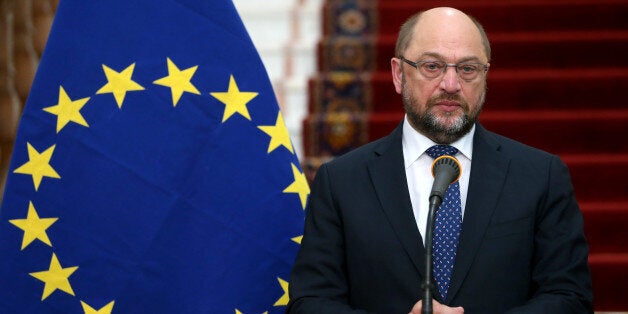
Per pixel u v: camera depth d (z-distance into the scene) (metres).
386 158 3.78
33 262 3.86
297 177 4.10
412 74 3.63
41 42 6.87
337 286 3.64
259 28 9.77
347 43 9.18
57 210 3.87
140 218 3.87
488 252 3.53
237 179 3.97
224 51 4.02
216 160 3.96
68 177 3.87
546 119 8.23
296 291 3.64
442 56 3.55
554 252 3.54
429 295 3.06
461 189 3.71
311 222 3.79
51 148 3.88
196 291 3.89
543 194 3.62
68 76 3.91
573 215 3.64
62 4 3.95
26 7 6.88
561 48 9.05
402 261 3.58
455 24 3.60
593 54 9.05
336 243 3.71
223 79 4.01
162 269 3.87
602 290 7.06
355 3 9.70
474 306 3.49
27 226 3.86
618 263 7.04
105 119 3.90
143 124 3.91
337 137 8.42
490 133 3.86
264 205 4.00
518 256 3.54
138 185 3.88
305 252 3.73
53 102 3.90
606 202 7.82
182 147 3.92
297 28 9.71
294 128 8.45
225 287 3.91
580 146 8.24
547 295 3.44
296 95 8.89
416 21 3.71
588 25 9.45
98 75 3.92
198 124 3.95
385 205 3.67
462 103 3.58
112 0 3.95
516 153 3.75
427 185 3.71
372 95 8.78
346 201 3.72
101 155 3.88
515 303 3.51
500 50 9.09
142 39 3.95
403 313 3.54
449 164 3.32
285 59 9.27
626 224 7.39
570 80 8.62
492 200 3.61
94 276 3.85
